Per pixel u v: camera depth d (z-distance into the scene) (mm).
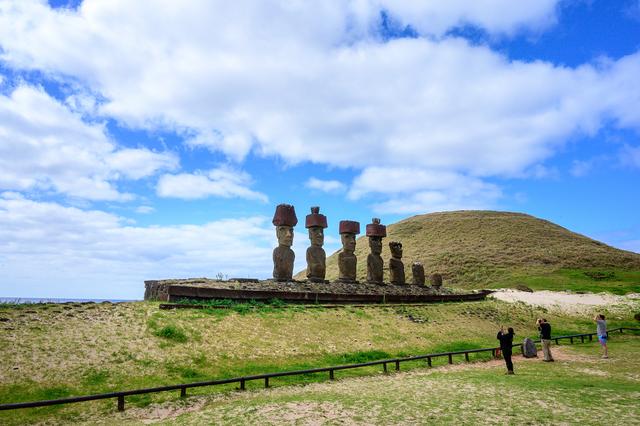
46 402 10195
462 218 93125
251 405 11211
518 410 10312
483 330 26562
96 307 17531
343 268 29531
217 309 19547
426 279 62906
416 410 10453
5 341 13453
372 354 18719
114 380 12836
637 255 79250
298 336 19000
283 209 26203
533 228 86062
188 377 13883
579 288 51094
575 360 19328
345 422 9562
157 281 23984
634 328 31656
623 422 9273
